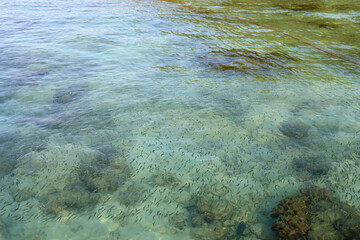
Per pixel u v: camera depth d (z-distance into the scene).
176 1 16.48
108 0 16.22
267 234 3.99
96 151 5.57
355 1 16.73
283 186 4.82
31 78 8.09
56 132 6.08
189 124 6.44
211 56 9.76
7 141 5.75
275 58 9.68
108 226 4.10
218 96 7.53
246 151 5.65
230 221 4.20
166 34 11.53
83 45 10.34
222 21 13.14
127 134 6.09
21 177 4.88
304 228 3.95
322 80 8.38
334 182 4.88
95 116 6.65
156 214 4.30
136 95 7.52
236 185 4.85
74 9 14.36
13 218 4.15
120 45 10.45
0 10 13.55
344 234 3.86
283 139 5.99
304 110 6.97
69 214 4.26
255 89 7.88
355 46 10.63
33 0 15.62
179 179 4.97
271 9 15.01
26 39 10.59
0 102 6.99
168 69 8.91
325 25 12.72
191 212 4.36
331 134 6.14
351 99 7.43
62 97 7.29
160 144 5.81
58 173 5.00
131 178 4.96
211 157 5.48
